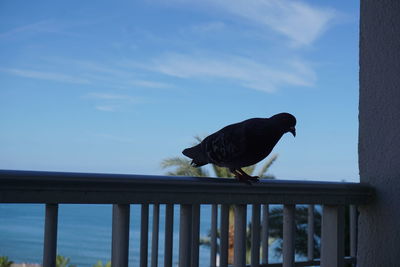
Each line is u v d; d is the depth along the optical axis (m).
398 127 2.54
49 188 1.65
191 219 2.02
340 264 2.47
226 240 2.14
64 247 64.62
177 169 20.48
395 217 2.51
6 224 81.31
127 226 1.84
